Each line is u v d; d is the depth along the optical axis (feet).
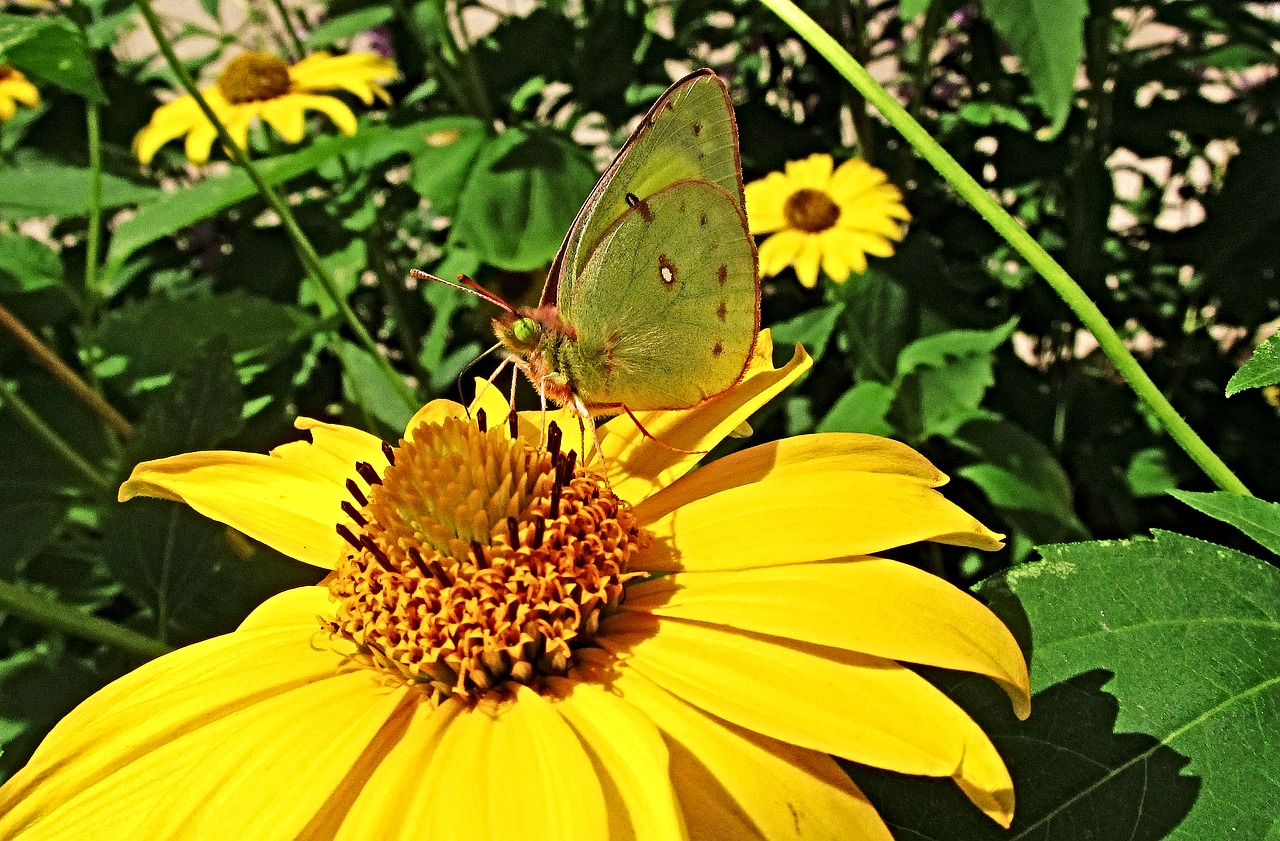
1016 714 0.44
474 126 0.81
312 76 0.87
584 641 0.48
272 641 0.50
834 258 0.80
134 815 0.46
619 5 0.90
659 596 0.49
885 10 0.99
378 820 0.44
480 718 0.47
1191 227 0.93
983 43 0.95
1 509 0.67
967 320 0.80
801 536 0.48
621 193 0.54
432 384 0.82
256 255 0.85
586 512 0.50
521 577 0.48
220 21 1.09
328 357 0.91
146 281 0.94
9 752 0.63
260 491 0.55
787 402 0.80
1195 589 0.44
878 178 0.85
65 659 0.66
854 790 0.44
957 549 0.78
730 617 0.47
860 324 0.79
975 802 0.43
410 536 0.50
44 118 0.98
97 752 0.47
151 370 0.73
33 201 0.81
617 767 0.44
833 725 0.44
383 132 0.76
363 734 0.46
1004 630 0.45
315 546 0.54
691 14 0.96
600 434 0.56
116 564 0.62
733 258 0.51
